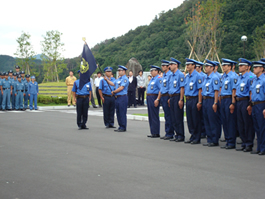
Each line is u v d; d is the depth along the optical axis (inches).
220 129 373.1
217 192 199.6
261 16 2087.8
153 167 260.2
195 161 283.1
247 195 194.4
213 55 1218.0
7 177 231.1
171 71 406.6
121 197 189.8
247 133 336.2
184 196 192.1
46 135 425.7
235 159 293.6
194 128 383.2
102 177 231.0
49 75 2055.9
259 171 250.4
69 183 216.8
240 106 337.4
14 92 831.1
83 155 304.3
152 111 422.6
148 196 191.6
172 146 358.9
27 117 641.6
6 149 332.5
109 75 510.9
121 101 466.0
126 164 269.9
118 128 475.5
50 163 272.4
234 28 2004.2
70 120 596.7
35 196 191.8
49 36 1932.8
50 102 968.3
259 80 321.7
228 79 355.3
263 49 1569.9
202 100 377.4
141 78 922.7
